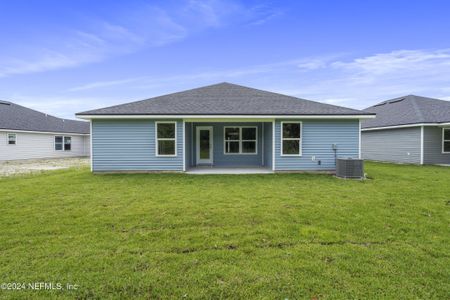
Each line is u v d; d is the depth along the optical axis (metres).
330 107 11.42
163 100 12.20
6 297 2.46
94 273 2.86
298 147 10.99
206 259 3.18
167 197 6.34
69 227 4.25
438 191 7.02
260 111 10.83
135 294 2.53
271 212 5.06
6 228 4.21
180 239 3.78
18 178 9.59
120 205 5.60
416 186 7.78
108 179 9.23
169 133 10.93
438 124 14.05
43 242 3.66
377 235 3.94
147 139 10.86
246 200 6.03
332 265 3.04
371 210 5.20
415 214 4.95
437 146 14.78
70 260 3.13
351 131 10.95
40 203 5.78
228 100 12.23
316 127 10.96
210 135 13.54
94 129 10.78
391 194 6.67
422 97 18.52
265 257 3.23
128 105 11.50
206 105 11.52
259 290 2.59
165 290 2.58
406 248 3.48
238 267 2.99
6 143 18.44
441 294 2.53
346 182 8.59
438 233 4.02
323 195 6.56
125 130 10.82
